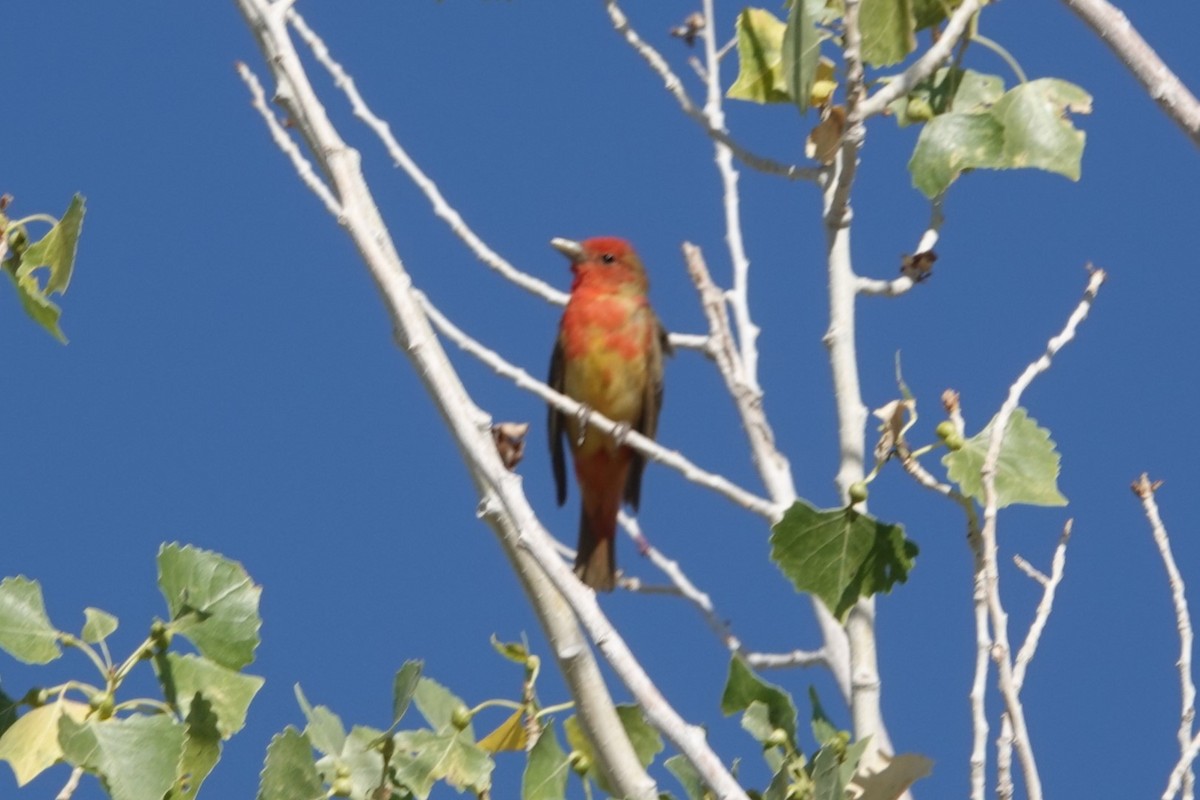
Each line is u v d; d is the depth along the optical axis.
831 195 12.67
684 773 10.52
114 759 9.03
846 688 12.42
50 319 10.38
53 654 9.26
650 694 8.78
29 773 8.93
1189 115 9.92
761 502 12.05
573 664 10.07
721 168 14.61
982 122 12.64
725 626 13.28
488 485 9.77
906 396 10.58
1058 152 12.59
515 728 10.88
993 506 9.50
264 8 10.45
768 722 10.17
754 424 13.45
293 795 9.87
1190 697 9.68
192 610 9.70
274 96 10.35
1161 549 10.22
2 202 10.38
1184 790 9.33
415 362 9.57
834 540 10.85
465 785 10.16
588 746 11.02
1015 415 10.73
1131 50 10.02
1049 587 9.82
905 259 12.38
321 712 10.41
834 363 12.09
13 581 9.32
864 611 11.48
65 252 10.46
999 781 8.95
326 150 10.16
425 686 10.97
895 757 9.73
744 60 13.66
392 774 10.12
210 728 9.41
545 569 9.02
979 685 9.04
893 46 13.18
